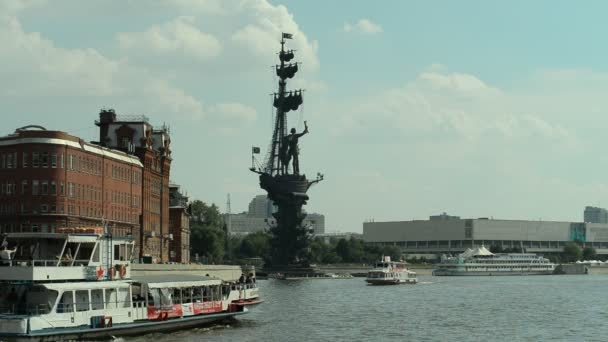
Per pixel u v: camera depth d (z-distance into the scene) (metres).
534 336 98.44
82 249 82.75
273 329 99.94
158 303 91.06
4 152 143.75
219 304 99.88
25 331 74.25
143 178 184.38
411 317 121.69
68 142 145.62
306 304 148.62
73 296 79.00
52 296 77.50
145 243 184.88
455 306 146.25
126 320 84.62
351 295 181.62
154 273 129.50
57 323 76.88
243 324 104.75
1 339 74.56
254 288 120.50
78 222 147.75
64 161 143.75
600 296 180.50
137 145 185.12
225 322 104.12
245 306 115.81
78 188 148.50
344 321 113.69
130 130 184.75
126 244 87.06
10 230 141.50
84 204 150.62
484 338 95.88
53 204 141.75
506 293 193.38
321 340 91.31
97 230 83.19
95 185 155.75
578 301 162.38
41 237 80.19
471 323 113.00
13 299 78.19
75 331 78.19
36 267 76.62
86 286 80.19
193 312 94.94
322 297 172.62
